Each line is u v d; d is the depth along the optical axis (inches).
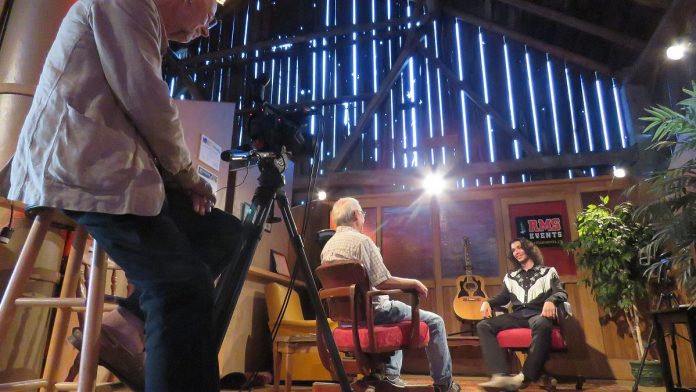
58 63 35.3
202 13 43.4
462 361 178.4
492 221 194.9
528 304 144.2
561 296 137.3
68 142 32.9
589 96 227.1
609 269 159.6
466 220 197.6
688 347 157.2
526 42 239.0
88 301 38.8
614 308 168.6
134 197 32.5
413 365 181.3
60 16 93.0
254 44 273.3
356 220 104.0
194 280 32.9
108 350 39.1
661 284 158.7
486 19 248.1
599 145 219.0
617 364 165.2
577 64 232.2
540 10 215.2
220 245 47.4
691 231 104.6
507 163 222.4
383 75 261.3
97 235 33.7
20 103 82.5
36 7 91.0
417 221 202.8
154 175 34.3
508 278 156.8
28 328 67.4
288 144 53.6
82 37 35.5
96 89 34.4
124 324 40.8
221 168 138.4
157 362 30.8
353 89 262.2
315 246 206.8
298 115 57.5
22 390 47.9
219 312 41.3
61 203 32.0
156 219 33.9
